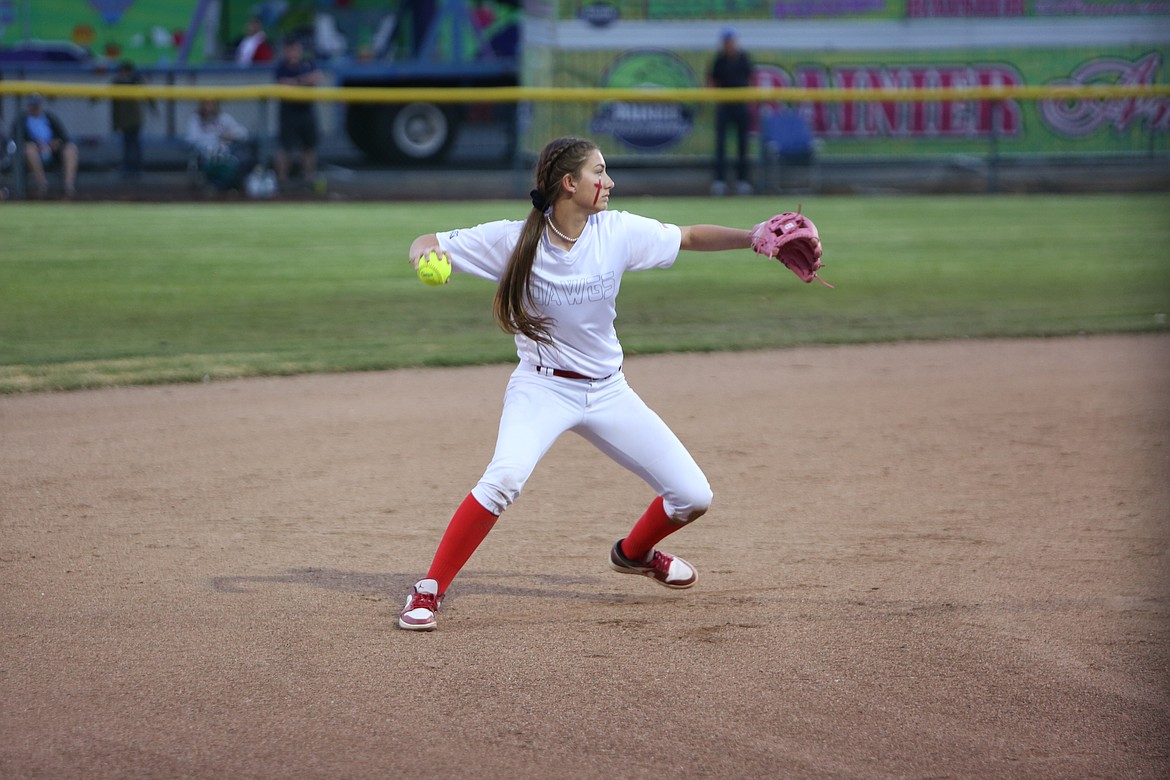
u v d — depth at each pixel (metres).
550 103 68.62
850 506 21.16
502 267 15.23
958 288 43.56
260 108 63.72
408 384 29.72
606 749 12.46
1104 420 27.19
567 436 25.78
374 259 47.25
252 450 24.05
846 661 14.66
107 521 19.81
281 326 35.78
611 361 15.61
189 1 72.12
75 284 40.97
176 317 36.50
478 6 75.44
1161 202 65.88
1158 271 46.91
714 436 25.67
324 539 19.17
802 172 70.25
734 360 32.94
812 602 16.66
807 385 30.27
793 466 23.59
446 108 76.25
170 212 58.16
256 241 50.50
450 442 24.91
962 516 20.61
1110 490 22.08
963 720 13.14
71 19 71.38
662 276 46.50
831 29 69.94
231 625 15.67
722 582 17.50
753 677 14.20
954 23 70.38
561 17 68.50
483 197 65.50
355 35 75.44
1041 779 11.95
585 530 19.92
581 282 14.87
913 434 25.98
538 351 15.45
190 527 19.61
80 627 15.54
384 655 14.77
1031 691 13.84
